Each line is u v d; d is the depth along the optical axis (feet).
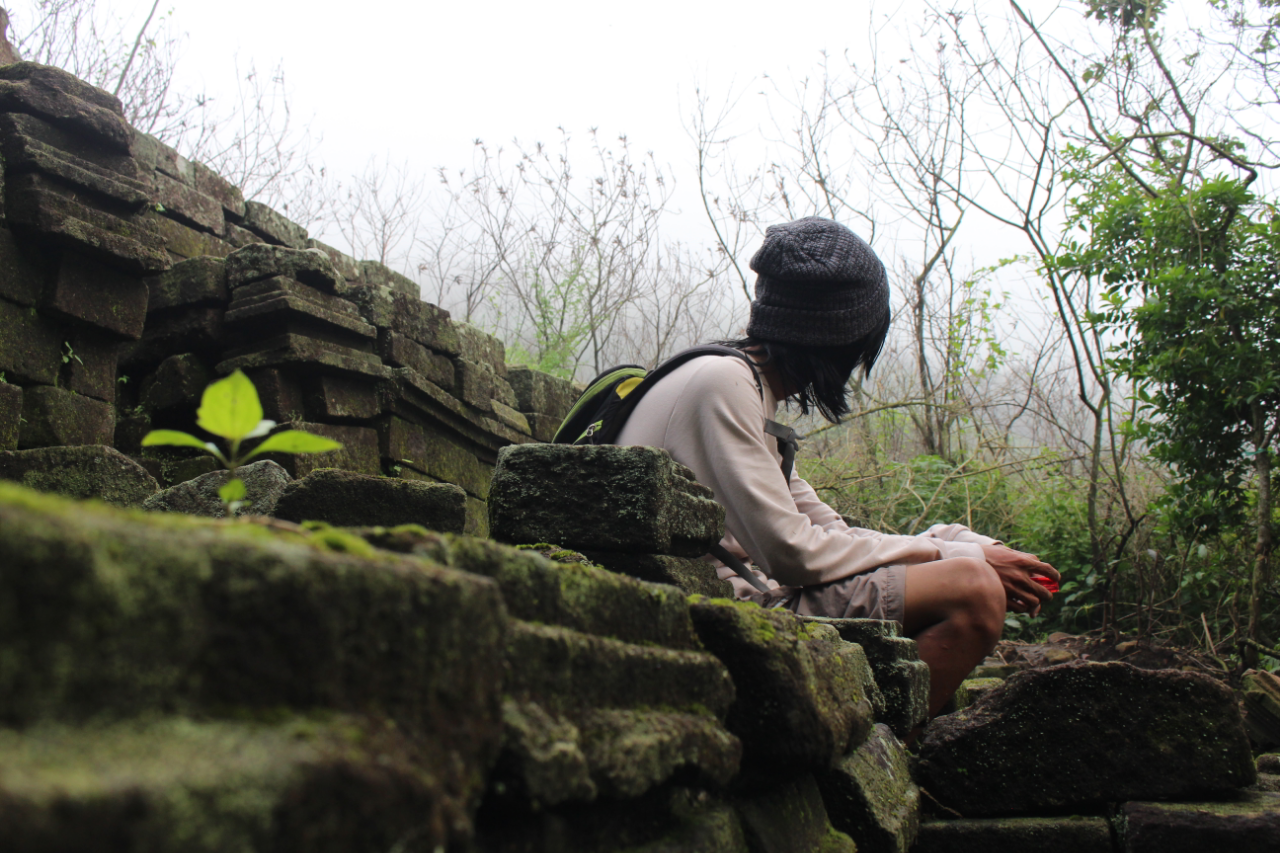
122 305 11.34
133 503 9.44
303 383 13.00
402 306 14.66
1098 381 18.15
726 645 4.07
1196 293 14.30
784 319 7.48
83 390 11.02
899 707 6.18
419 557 2.59
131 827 1.45
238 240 16.12
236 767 1.63
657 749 3.09
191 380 12.53
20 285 10.39
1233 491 15.08
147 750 1.62
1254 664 14.06
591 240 31.76
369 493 7.08
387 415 13.99
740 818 4.01
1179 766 6.07
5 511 1.57
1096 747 6.16
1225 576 16.81
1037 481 22.58
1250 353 14.19
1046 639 18.90
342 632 2.03
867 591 6.79
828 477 22.79
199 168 15.69
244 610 1.87
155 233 11.61
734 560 6.92
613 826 3.15
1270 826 5.57
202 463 12.19
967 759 6.30
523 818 2.75
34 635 1.57
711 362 7.15
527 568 2.97
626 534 5.49
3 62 14.89
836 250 7.51
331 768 1.77
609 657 3.11
